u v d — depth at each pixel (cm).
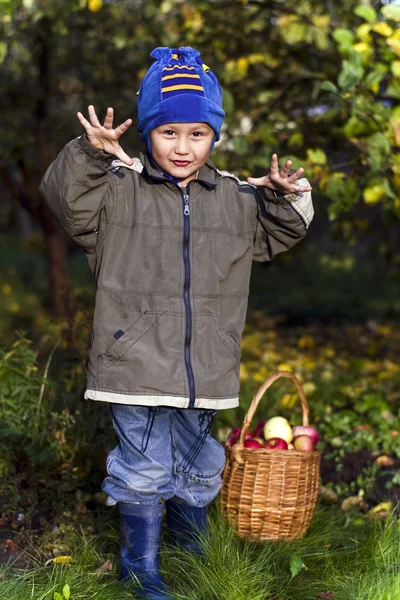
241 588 322
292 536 382
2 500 418
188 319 320
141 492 330
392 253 840
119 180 324
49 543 384
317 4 567
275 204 327
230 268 333
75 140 304
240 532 382
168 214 326
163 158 322
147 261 321
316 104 630
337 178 498
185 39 611
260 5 578
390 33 481
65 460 446
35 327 1054
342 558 365
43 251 1354
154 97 320
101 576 346
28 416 471
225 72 591
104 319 317
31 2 546
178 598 321
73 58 829
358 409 582
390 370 771
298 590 332
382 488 457
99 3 565
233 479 382
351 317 1292
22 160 962
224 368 325
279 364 789
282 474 378
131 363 315
